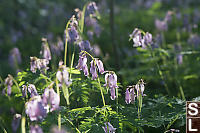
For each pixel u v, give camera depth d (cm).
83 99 76
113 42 105
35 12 195
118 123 73
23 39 161
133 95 74
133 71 91
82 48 79
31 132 62
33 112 62
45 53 83
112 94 71
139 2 226
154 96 85
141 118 76
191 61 101
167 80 94
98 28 93
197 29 139
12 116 82
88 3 85
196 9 190
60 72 64
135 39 83
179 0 215
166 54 94
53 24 179
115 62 99
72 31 77
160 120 75
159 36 109
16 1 195
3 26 178
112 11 106
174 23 153
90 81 78
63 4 193
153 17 184
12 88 79
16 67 94
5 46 151
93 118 73
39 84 79
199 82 94
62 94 76
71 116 73
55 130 65
